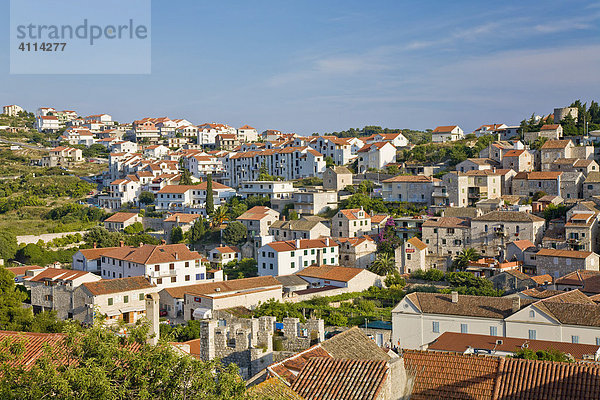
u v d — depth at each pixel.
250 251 175.25
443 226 155.38
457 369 43.16
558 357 66.31
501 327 90.06
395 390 38.19
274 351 49.97
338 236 172.50
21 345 36.69
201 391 34.25
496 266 136.88
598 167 184.38
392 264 149.12
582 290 112.62
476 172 181.38
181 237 196.00
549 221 153.88
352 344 47.81
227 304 117.12
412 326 96.62
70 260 186.25
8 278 107.06
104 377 32.22
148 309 59.56
